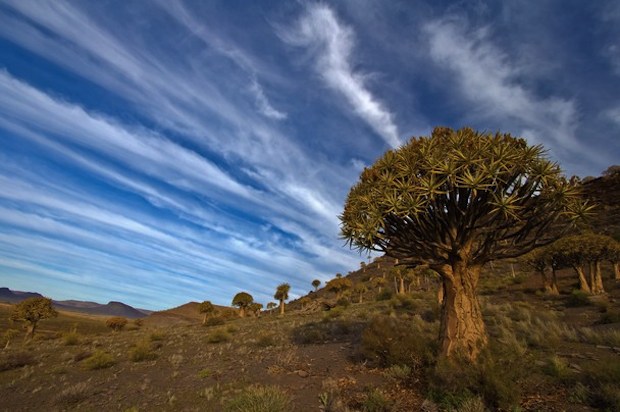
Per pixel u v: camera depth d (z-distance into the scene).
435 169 9.20
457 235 9.34
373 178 10.95
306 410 7.51
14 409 9.53
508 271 44.03
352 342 14.54
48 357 17.92
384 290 41.75
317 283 78.25
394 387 8.45
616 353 9.62
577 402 6.62
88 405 9.44
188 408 8.36
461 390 7.22
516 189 9.04
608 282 29.42
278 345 16.19
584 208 8.67
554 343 10.85
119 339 25.69
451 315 9.23
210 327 33.59
